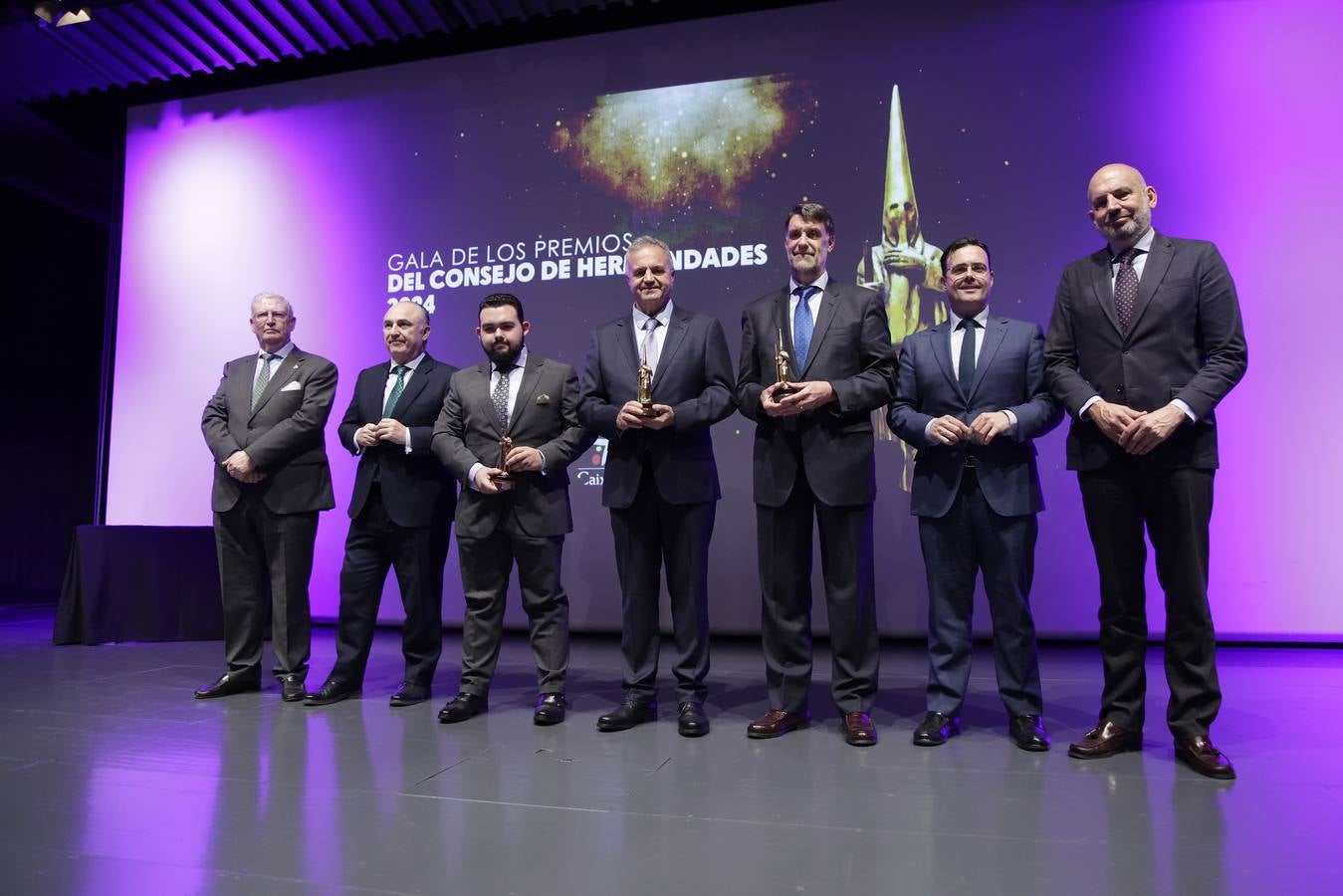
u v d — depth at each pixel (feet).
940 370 7.89
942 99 12.60
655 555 8.50
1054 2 12.36
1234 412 11.59
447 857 4.96
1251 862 4.82
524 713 8.76
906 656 11.59
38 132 17.46
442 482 9.56
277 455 9.46
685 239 13.29
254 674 9.82
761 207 13.06
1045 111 12.28
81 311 21.53
